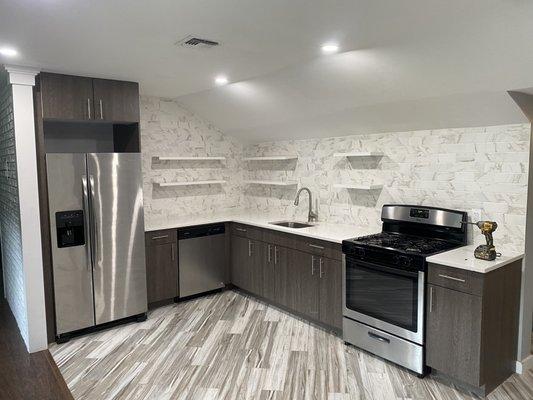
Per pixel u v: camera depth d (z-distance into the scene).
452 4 1.94
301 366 3.16
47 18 2.15
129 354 3.39
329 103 3.59
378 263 3.16
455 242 3.26
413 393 2.78
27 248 3.40
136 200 3.97
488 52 2.33
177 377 3.02
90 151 4.32
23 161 3.35
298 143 4.77
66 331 3.66
